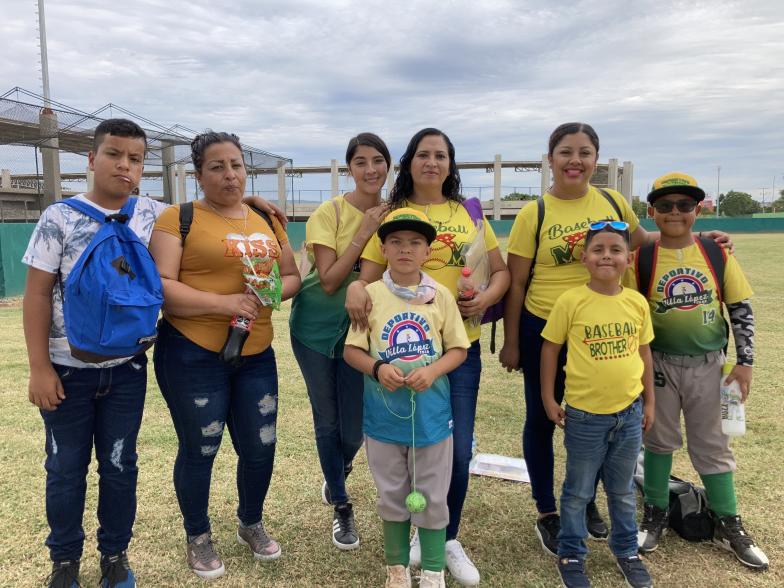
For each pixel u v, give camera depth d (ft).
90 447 8.04
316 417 10.30
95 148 7.73
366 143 9.54
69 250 7.44
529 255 9.62
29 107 45.47
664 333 9.33
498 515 10.68
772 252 69.46
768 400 16.16
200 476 8.71
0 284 42.19
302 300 10.03
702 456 9.47
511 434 14.53
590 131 9.16
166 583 8.64
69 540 7.99
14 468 12.30
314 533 10.12
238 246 8.30
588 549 9.57
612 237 8.22
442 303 8.36
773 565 8.92
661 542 9.71
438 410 8.20
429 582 8.09
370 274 9.14
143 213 8.31
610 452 8.57
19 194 91.20
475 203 9.48
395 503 8.21
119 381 7.90
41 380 7.35
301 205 132.26
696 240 9.46
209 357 8.34
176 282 8.04
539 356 9.61
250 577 8.83
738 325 9.30
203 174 8.42
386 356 8.11
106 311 7.11
